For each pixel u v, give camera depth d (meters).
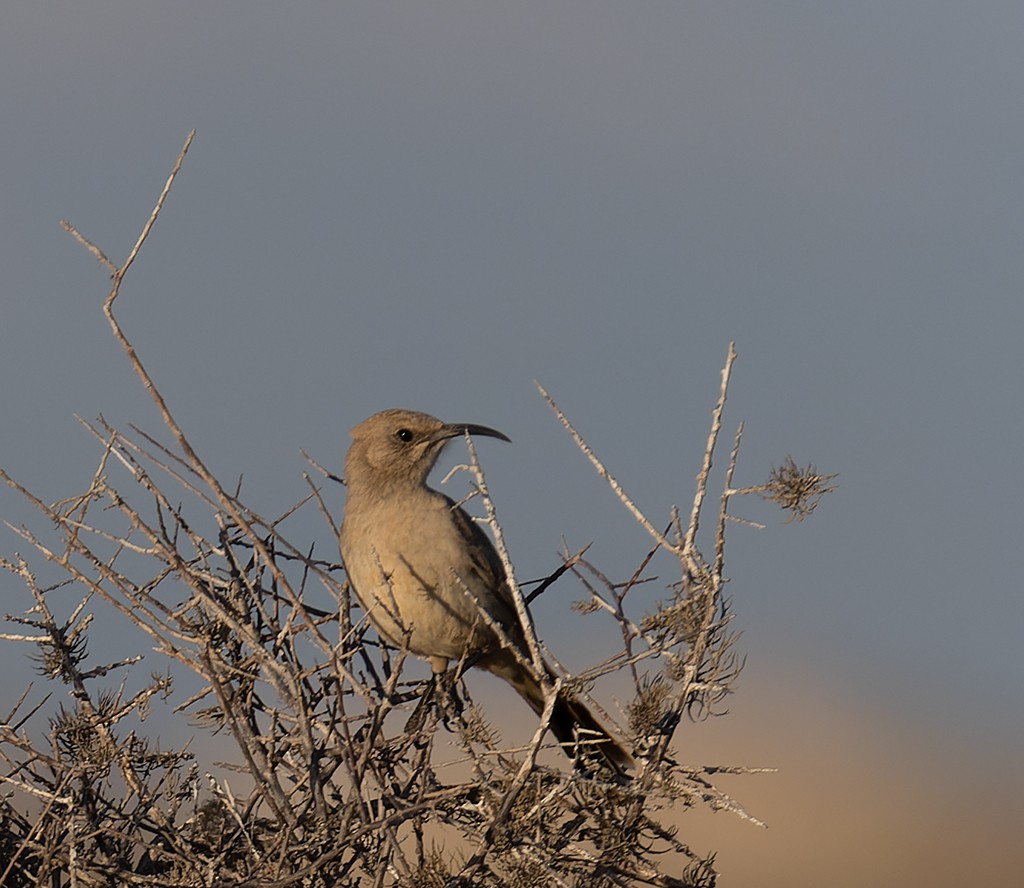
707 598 9.69
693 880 9.91
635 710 9.79
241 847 10.62
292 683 10.13
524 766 9.60
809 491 9.73
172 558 10.31
